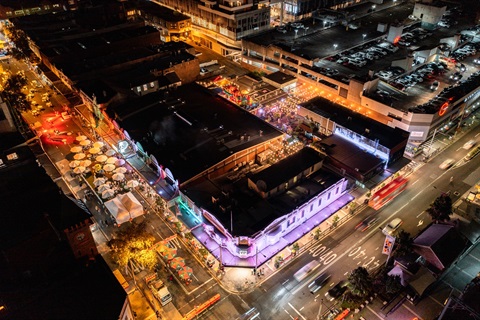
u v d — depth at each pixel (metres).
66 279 83.75
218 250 98.19
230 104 148.12
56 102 169.62
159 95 152.38
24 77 182.38
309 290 95.12
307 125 142.50
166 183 116.19
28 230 87.69
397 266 97.31
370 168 117.19
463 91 143.50
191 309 91.44
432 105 136.62
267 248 98.50
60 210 92.50
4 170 107.31
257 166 125.38
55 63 175.88
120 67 173.25
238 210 102.00
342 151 124.62
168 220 113.81
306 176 114.81
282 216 98.25
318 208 109.12
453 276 98.38
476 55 179.38
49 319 74.00
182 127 133.88
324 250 104.94
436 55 175.50
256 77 178.38
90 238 94.44
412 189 123.81
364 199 118.25
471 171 130.50
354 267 100.31
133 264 100.94
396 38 192.88
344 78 158.25
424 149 139.88
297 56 170.38
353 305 89.56
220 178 116.06
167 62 171.88
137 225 109.06
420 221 112.56
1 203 96.19
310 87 168.62
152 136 128.75
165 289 92.75
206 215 100.94
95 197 122.19
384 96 147.62
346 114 138.75
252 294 94.69
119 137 142.38
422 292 90.88
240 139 126.62
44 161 135.38
